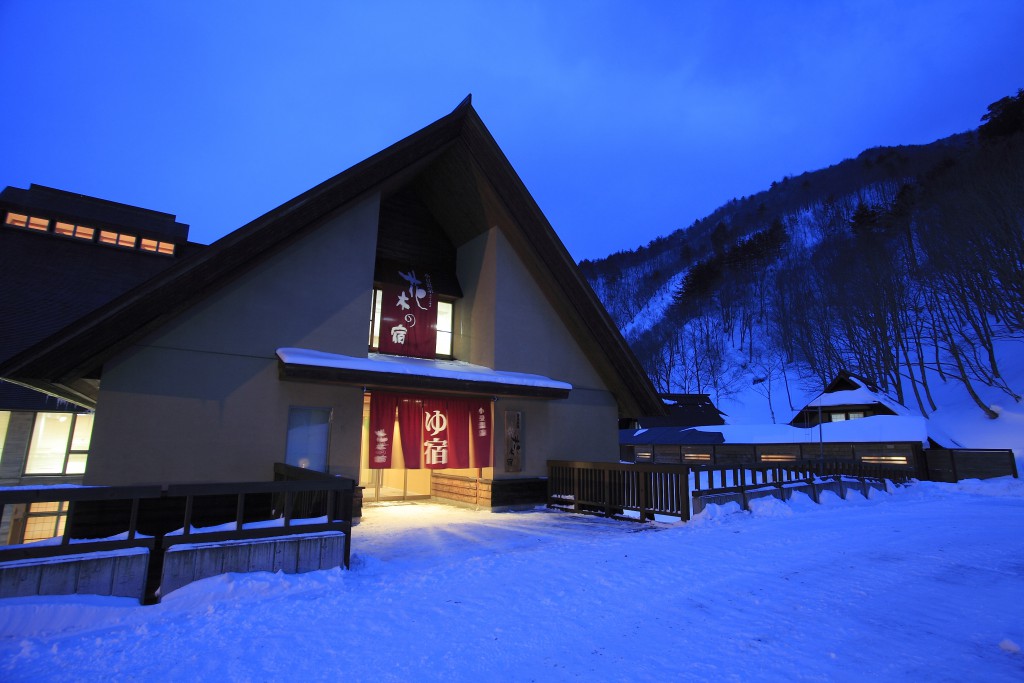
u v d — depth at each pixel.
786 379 63.66
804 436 30.19
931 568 7.23
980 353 43.03
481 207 13.84
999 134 63.34
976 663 4.05
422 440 12.04
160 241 25.73
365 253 11.95
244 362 10.23
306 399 10.77
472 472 13.73
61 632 4.59
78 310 21.25
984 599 5.81
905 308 49.56
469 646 4.34
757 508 11.92
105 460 8.78
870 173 109.88
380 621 4.90
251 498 9.90
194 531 5.86
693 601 5.61
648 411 15.78
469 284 14.56
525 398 13.32
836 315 60.28
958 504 15.74
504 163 12.86
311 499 7.72
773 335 72.25
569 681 3.72
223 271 9.77
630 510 11.85
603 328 14.67
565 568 6.93
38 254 22.56
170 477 9.23
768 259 90.38
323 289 11.28
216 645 4.30
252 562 5.97
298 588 5.82
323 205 10.80
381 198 13.03
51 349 8.45
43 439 19.47
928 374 45.41
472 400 12.95
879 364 46.66
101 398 8.92
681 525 10.45
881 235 69.25
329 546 6.52
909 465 24.66
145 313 9.04
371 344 13.04
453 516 11.91
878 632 4.73
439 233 15.12
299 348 10.76
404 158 11.91
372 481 15.17
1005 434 31.73
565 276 14.13
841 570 7.02
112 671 3.83
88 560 5.18
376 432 11.52
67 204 25.58
